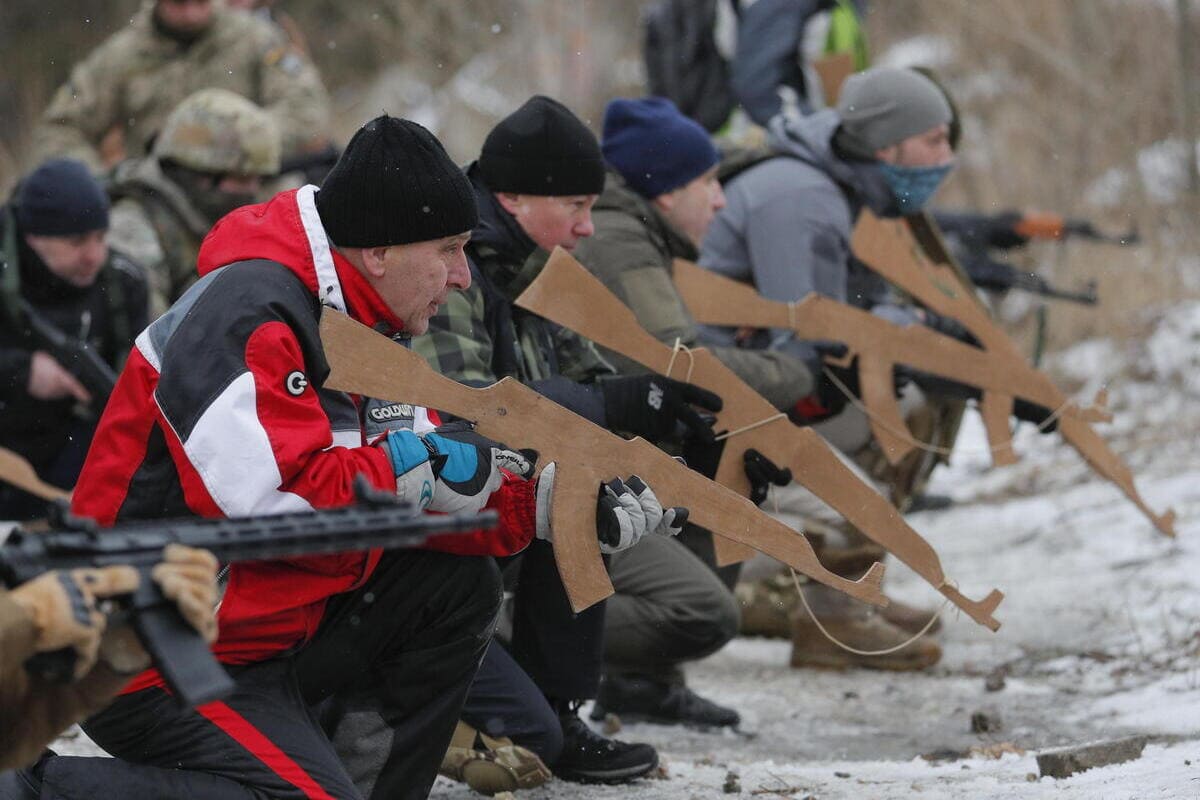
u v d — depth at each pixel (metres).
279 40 24.53
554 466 10.29
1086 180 33.81
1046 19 35.34
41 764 8.80
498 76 43.00
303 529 7.54
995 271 22.03
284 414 8.98
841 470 12.49
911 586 20.61
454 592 10.02
